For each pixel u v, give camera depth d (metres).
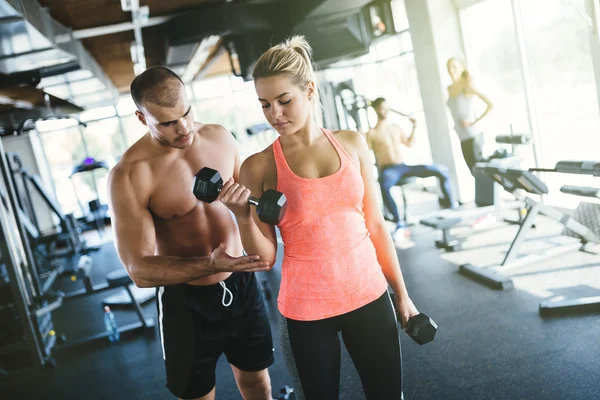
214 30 5.08
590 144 4.57
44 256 7.21
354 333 1.30
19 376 3.46
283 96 1.16
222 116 11.74
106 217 11.23
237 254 1.79
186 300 1.67
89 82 5.91
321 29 5.10
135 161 1.55
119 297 4.96
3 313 3.54
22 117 7.72
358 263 1.27
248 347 1.78
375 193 1.36
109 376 3.16
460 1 5.27
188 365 1.68
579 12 3.81
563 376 2.11
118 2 4.43
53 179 11.50
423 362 2.48
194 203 1.63
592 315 2.58
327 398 1.31
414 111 6.68
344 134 1.33
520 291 3.08
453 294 3.26
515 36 4.72
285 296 1.29
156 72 1.40
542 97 4.96
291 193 1.23
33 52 3.58
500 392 2.09
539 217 4.52
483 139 4.82
